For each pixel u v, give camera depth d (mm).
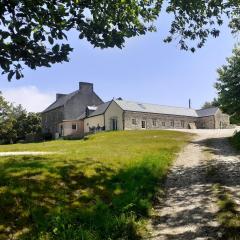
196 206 10453
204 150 24328
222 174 15219
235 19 16766
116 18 10781
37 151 23609
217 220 9039
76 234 7863
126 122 59406
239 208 9828
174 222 9234
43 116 83562
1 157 16938
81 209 9562
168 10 14516
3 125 70062
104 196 11164
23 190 10234
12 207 9141
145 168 14672
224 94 30547
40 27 8367
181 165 18047
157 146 25391
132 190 11344
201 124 72062
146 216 9648
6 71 8016
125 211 9477
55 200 10102
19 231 8172
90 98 76875
